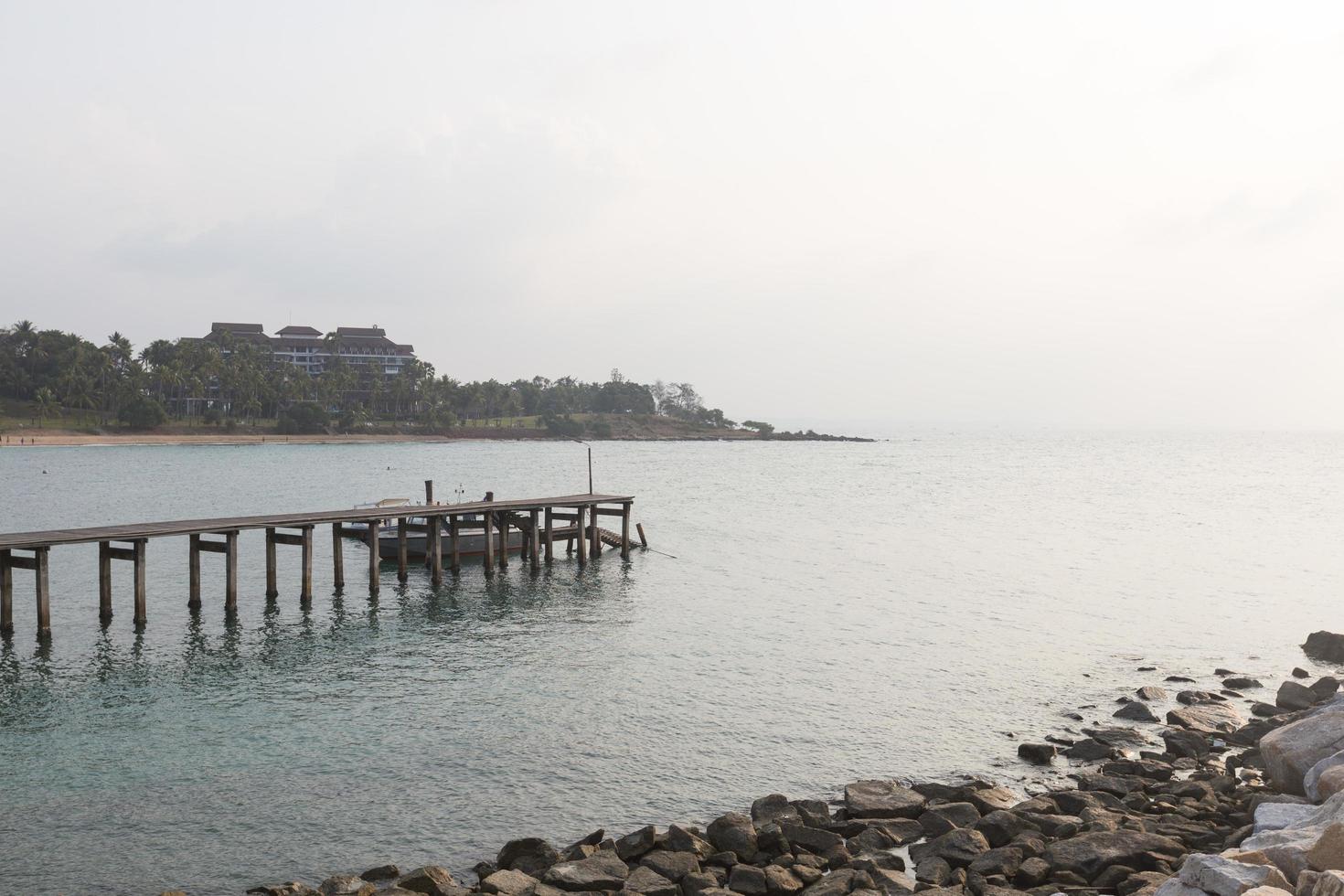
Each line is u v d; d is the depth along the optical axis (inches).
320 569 2117.4
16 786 896.9
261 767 949.8
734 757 991.6
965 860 713.0
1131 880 641.6
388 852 776.9
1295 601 1857.8
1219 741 1022.4
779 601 1806.1
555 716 1112.2
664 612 1700.3
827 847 737.6
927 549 2527.1
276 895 664.4
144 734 1041.5
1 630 1438.2
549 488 4559.5
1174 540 2736.2
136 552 1499.8
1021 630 1578.5
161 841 790.5
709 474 6063.0
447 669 1310.3
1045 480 5767.7
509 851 733.9
